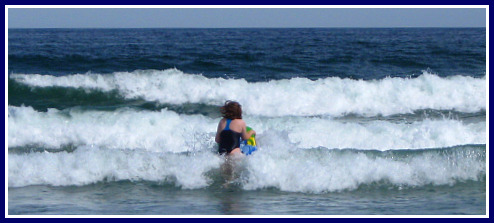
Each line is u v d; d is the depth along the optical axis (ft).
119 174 26.48
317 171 25.84
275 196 24.61
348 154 27.07
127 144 33.73
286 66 61.87
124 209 22.63
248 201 23.84
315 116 41.75
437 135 33.09
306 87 44.04
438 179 26.45
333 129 33.86
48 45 92.38
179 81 45.24
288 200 23.99
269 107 42.83
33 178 25.98
